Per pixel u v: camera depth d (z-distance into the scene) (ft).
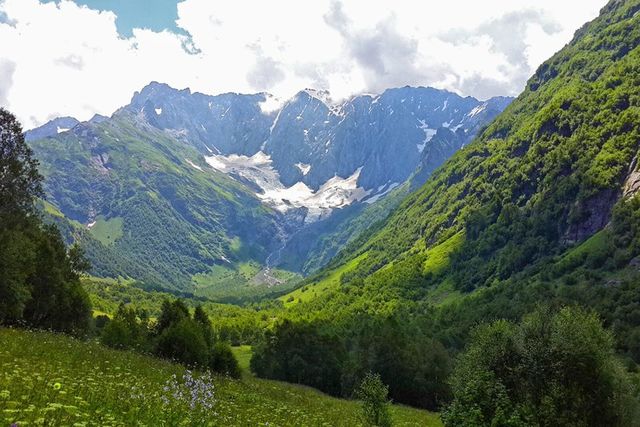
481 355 120.67
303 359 412.57
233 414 79.56
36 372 67.82
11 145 227.20
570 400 110.01
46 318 258.16
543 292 585.22
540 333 118.42
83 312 280.72
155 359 172.35
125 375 91.91
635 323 456.45
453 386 121.80
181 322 231.50
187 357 217.97
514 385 115.55
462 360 126.52
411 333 564.71
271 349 424.05
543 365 113.70
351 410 205.36
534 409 107.45
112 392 63.77
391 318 505.25
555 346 112.78
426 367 387.34
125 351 172.24
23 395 49.90
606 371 113.91
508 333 121.39
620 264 592.60
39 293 247.50
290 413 120.06
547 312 122.42
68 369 80.33
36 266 239.91
